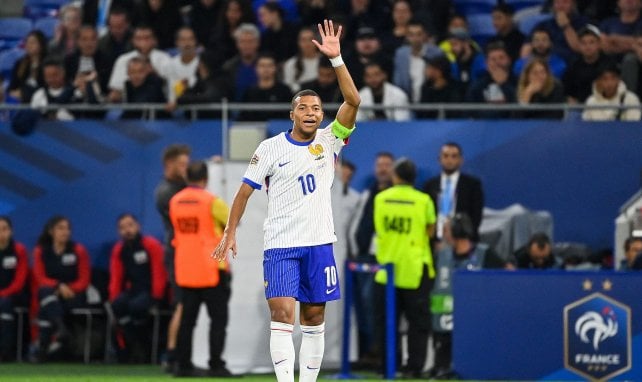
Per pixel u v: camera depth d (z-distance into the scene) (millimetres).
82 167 57656
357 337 52406
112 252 56969
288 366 31594
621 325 44844
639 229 51500
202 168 47688
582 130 55781
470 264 49594
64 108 57625
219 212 47469
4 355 57188
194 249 47531
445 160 53906
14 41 76500
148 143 57438
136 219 57281
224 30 65312
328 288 32094
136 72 59562
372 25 65875
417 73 60625
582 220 55750
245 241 51438
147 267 56281
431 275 47969
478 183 54000
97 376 49500
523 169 55938
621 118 57375
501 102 58031
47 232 56844
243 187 31906
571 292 45156
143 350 56906
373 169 55594
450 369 47344
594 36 59375
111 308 56031
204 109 57688
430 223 48000
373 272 51094
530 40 63156
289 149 31672
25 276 57312
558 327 45188
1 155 58000
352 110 31922
